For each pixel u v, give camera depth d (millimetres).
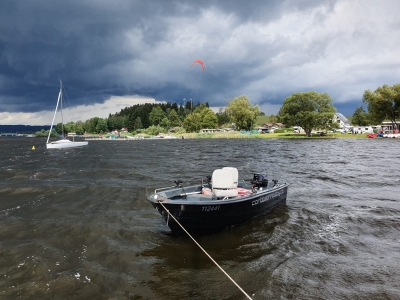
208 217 9875
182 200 9781
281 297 6559
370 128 107812
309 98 91438
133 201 15055
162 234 10523
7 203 14883
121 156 41406
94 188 18141
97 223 11672
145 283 7297
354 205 13789
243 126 124938
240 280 7320
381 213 12469
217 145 65250
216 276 7535
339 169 26000
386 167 27016
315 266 7922
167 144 75062
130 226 11359
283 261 8234
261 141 79188
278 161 32719
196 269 7934
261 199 11570
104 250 9203
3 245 9586
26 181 21375
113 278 7539
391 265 7945
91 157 40875
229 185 11109
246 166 28703
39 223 11695
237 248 9219
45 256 8781
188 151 49000
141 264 8273
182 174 23781
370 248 9047
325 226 11008
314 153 42031
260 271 7715
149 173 24375
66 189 17891
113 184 19562
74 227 11227
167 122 170625
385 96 88688
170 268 8016
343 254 8656
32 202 15039
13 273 7805
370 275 7441
